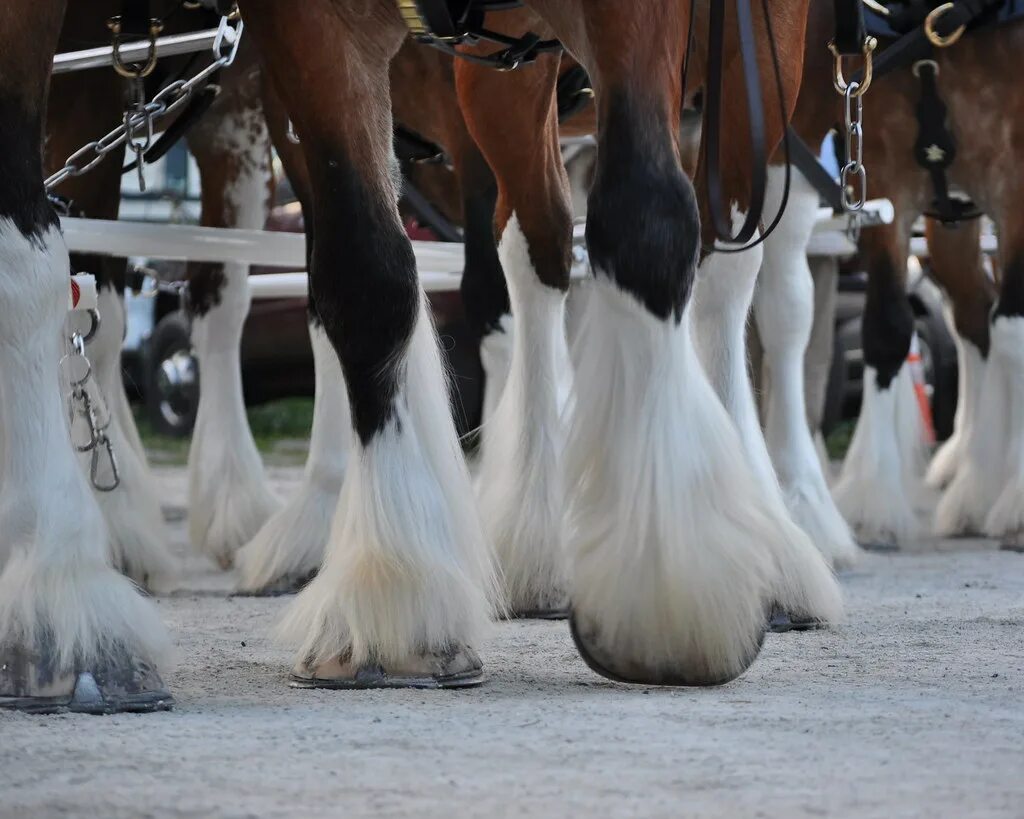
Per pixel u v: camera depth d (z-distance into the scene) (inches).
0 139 262.2
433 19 283.7
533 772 222.1
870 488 567.8
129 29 419.8
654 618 275.7
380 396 289.3
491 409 447.5
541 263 389.7
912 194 561.9
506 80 369.7
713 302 362.0
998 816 199.8
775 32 352.5
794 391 473.4
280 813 202.7
